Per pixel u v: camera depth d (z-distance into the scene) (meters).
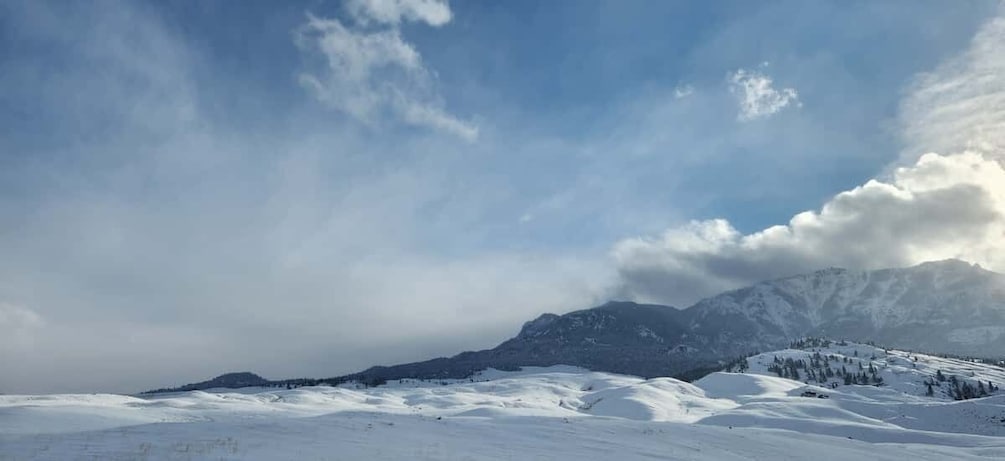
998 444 58.03
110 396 126.88
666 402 146.25
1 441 22.38
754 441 42.09
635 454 31.20
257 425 30.45
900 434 69.94
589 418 50.75
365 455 22.95
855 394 153.12
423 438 30.59
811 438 48.16
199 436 26.09
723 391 198.00
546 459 26.77
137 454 19.95
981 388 177.88
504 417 48.34
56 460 18.75
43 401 101.88
